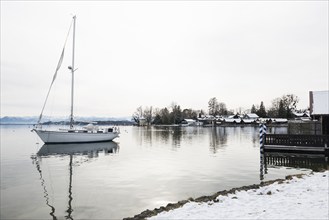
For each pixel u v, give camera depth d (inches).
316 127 1360.7
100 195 537.0
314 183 503.5
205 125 5413.4
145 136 2506.2
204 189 576.7
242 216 337.1
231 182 637.9
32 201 500.4
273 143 1140.5
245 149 1348.4
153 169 812.0
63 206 471.5
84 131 1651.1
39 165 908.0
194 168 822.5
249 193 463.8
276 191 459.5
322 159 979.9
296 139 1101.1
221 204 399.2
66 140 1601.9
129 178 689.0
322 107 1209.4
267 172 754.2
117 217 420.2
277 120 5014.8
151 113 6668.3
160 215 360.5
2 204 483.2
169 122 6373.0
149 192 556.7
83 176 719.7
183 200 463.8
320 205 366.3
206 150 1314.0
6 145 1672.0
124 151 1304.1
